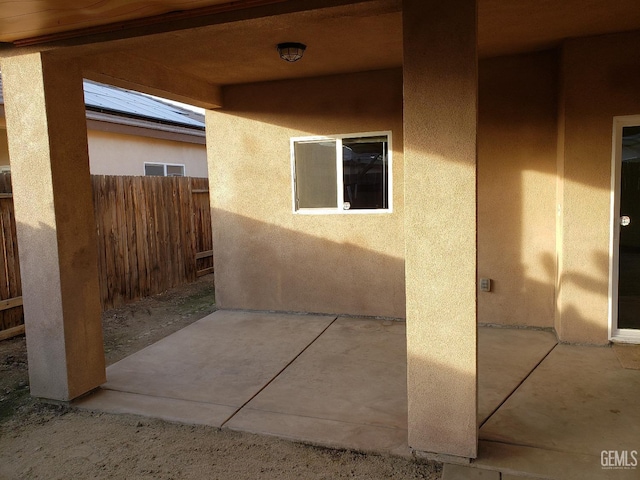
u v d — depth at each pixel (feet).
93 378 14.11
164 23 11.65
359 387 14.01
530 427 11.41
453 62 9.53
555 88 17.44
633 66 15.31
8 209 19.69
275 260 21.70
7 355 17.74
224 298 22.81
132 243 25.09
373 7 10.35
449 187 9.80
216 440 11.41
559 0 12.12
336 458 10.52
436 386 10.20
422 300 10.14
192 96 19.35
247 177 21.65
